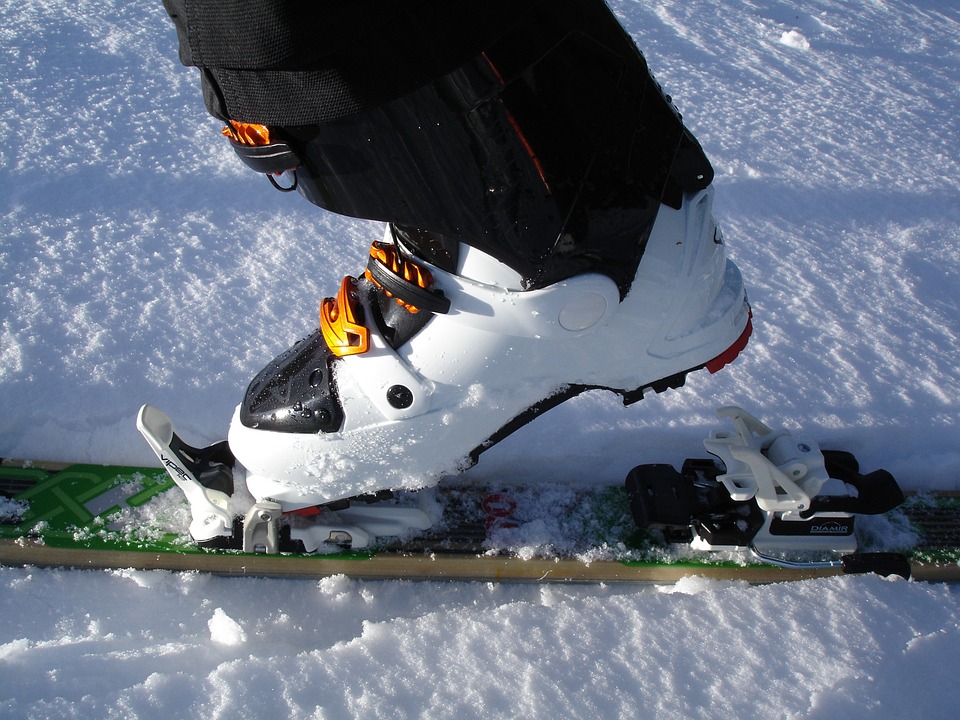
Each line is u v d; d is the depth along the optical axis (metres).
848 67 3.76
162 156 2.75
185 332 2.10
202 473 1.56
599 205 1.18
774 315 2.31
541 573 1.65
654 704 1.30
